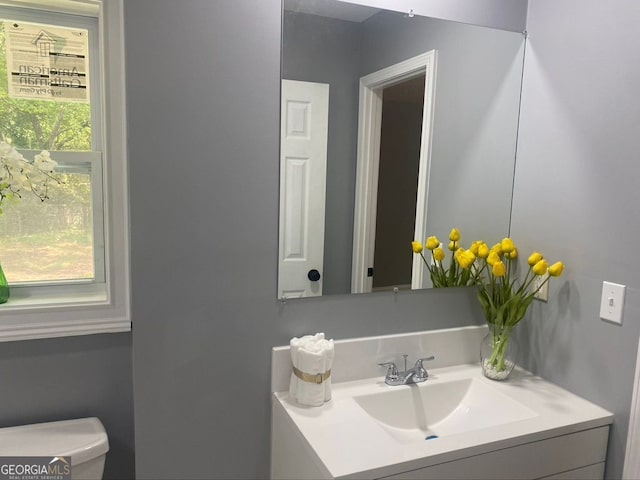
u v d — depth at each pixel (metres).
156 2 1.22
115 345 1.49
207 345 1.39
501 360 1.57
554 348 1.55
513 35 1.62
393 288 1.59
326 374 1.38
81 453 1.28
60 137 1.47
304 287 1.47
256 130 1.36
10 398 1.40
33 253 1.47
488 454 1.20
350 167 1.48
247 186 1.37
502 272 1.49
